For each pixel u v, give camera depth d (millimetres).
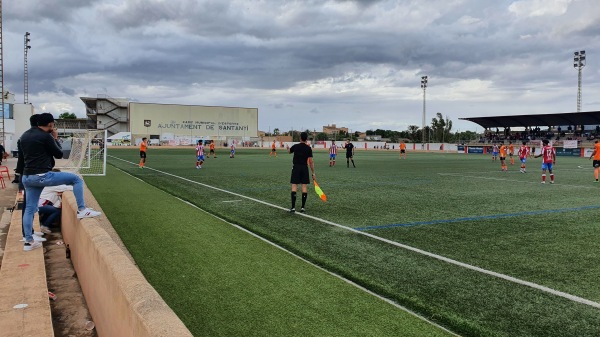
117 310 3004
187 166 25000
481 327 3820
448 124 100375
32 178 5812
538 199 12023
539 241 7047
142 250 6305
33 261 5590
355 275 5230
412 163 30469
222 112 84500
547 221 8758
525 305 4340
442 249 6516
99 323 3816
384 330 3707
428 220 8812
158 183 15469
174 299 4406
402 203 11109
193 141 77500
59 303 4727
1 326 3713
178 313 4059
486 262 5840
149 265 5578
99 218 8375
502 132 65875
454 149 65562
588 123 51250
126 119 85688
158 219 8602
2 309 4059
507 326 3852
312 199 11758
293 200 9664
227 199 11625
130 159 31984
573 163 32875
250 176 18609
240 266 5539
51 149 5957
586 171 23844
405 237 7281
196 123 82438
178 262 5707
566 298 4543
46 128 5988
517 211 9961
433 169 24203
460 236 7383
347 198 12016
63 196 7281
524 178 18828
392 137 111875
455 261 5863
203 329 3715
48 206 7973
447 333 3674
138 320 2367
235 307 4195
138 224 8102
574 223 8555
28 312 4004
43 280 4859
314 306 4230
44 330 3658
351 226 8172
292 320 3898
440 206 10641
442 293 4652
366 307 4219
